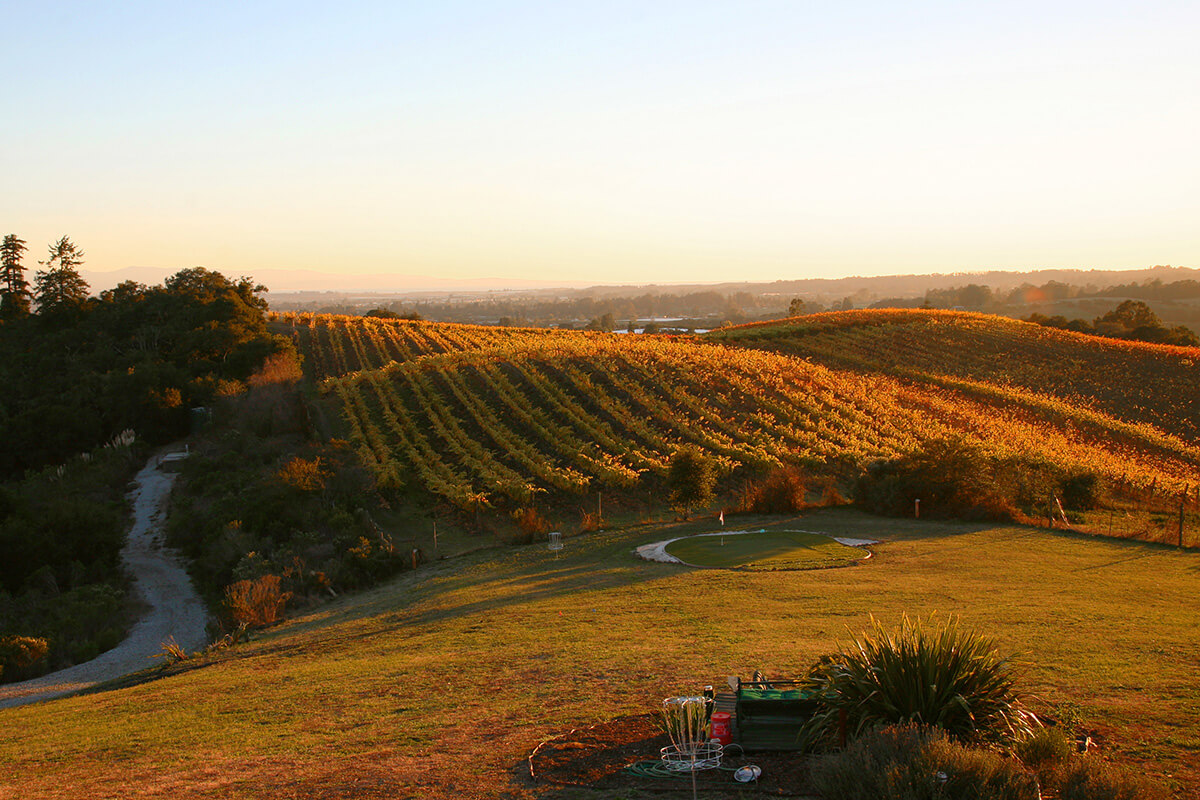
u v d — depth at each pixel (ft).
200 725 36.14
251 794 25.72
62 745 35.47
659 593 59.93
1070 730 24.44
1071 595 53.62
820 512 104.68
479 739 29.68
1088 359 244.63
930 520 96.58
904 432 165.78
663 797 23.04
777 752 26.16
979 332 285.84
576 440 149.69
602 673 38.01
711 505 120.67
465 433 157.58
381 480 127.75
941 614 47.16
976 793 19.75
